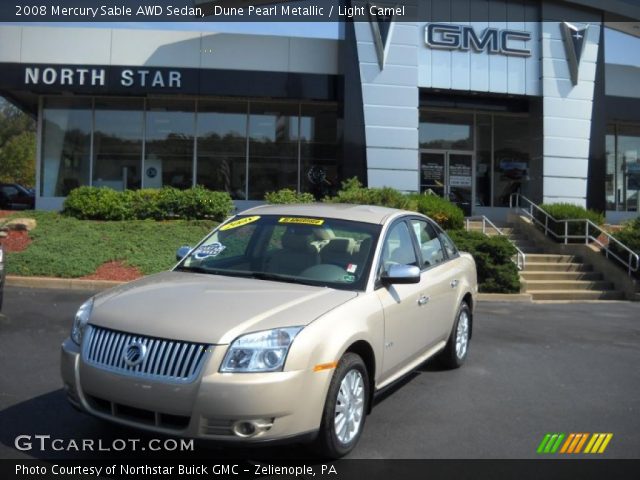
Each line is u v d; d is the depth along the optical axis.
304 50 17.75
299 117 19.41
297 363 3.76
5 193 24.84
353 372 4.30
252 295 4.27
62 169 18.78
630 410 5.59
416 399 5.70
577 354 7.89
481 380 6.40
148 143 18.97
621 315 11.55
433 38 17.64
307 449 4.08
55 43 17.16
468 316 7.13
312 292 4.43
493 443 4.68
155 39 17.33
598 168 18.75
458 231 14.06
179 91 17.33
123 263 12.27
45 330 7.85
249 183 19.19
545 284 14.20
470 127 20.78
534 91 18.48
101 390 3.84
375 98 17.09
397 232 5.57
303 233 5.25
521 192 20.98
